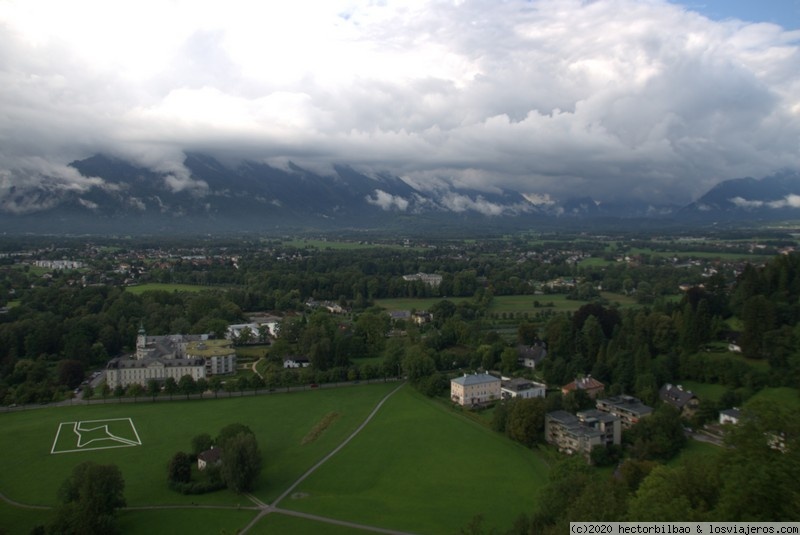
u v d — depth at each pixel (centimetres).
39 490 19425
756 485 9969
